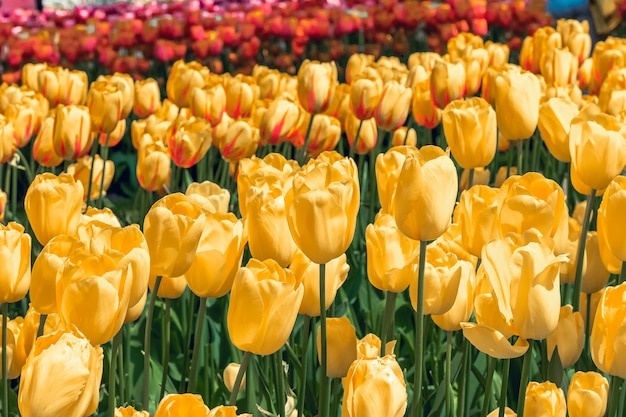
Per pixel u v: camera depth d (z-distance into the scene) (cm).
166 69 570
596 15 529
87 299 128
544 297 133
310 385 188
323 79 234
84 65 593
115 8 735
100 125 230
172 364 206
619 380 144
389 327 164
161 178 220
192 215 143
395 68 315
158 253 140
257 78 304
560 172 292
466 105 182
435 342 196
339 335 148
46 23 696
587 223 165
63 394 122
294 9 665
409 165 139
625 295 137
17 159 261
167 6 699
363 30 584
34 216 152
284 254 145
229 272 145
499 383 185
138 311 149
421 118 257
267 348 136
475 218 148
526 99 188
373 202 255
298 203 139
